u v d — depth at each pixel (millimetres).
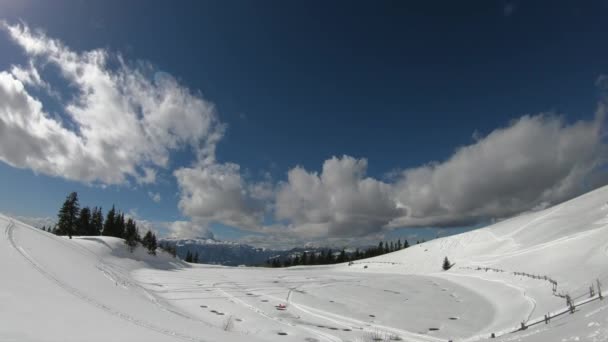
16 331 9641
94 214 96875
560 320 18875
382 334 27703
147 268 67125
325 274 84625
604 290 24094
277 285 56062
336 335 26703
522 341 15984
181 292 40688
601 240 41938
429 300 44281
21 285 14695
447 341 25812
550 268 43438
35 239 27812
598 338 11766
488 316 34781
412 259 106188
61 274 20266
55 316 12133
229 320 26391
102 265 36906
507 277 51250
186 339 14070
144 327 14398
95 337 11039
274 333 25734
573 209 75062
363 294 48531
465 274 67938
